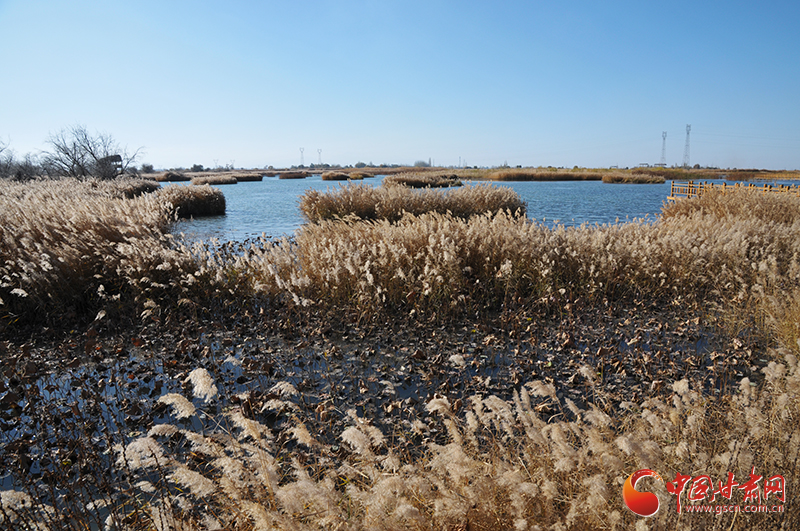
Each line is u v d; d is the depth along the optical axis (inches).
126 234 347.9
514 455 106.6
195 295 276.2
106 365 200.8
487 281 287.1
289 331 232.8
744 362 188.5
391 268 272.8
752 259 306.8
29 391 163.9
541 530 76.2
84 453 126.8
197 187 935.7
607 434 102.9
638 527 71.4
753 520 79.7
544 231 320.8
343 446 125.0
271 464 88.9
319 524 78.9
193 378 89.1
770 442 97.6
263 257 275.6
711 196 581.9
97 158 1307.8
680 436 102.6
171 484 118.0
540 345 214.4
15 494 87.8
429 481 86.4
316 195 679.1
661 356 198.1
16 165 1250.6
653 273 287.3
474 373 188.5
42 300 250.7
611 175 2532.0
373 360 202.7
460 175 2965.1
